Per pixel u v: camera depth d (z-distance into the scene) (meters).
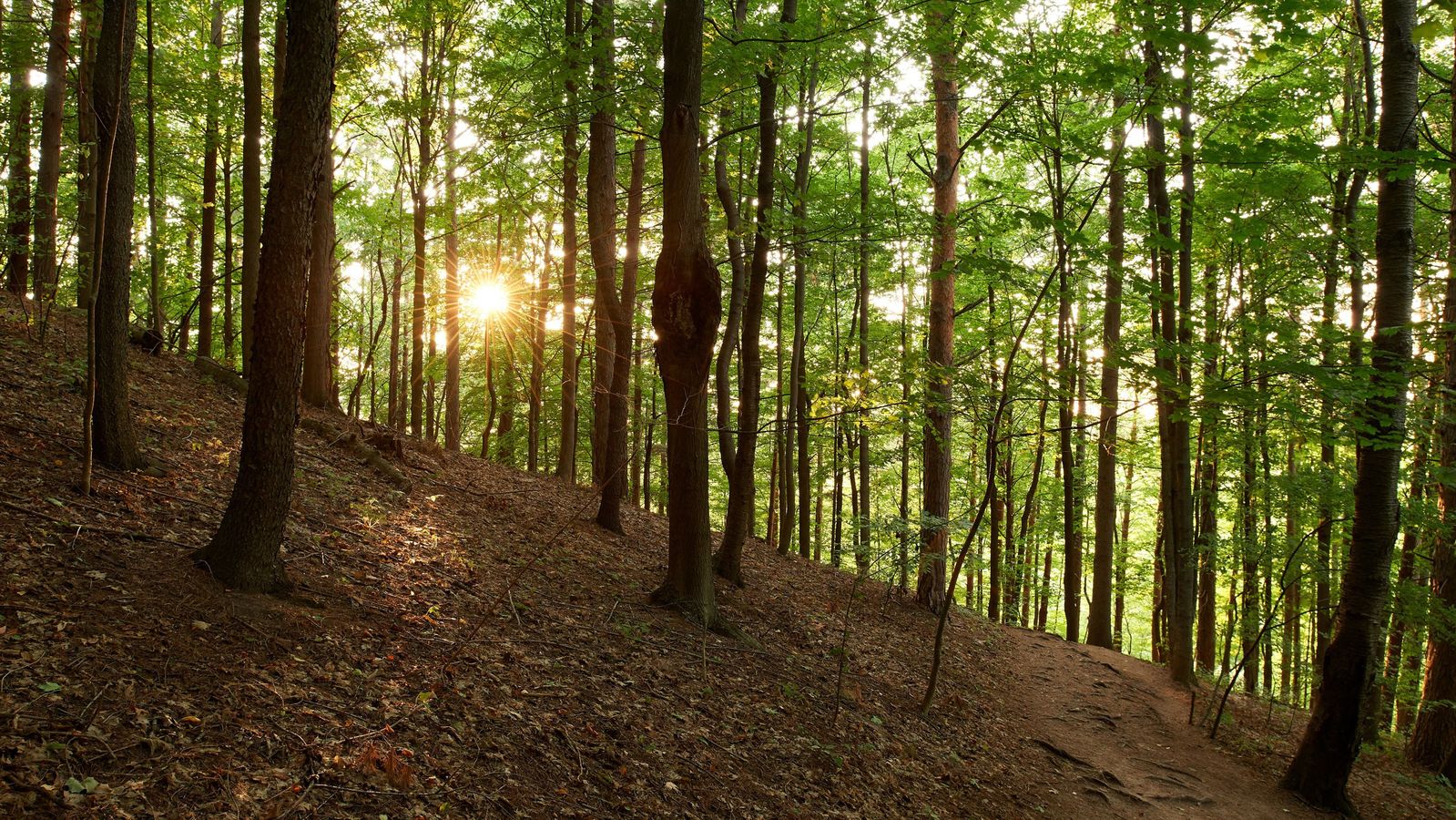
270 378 5.41
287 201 5.31
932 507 13.95
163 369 10.48
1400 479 10.74
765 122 10.32
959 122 14.00
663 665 7.10
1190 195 11.37
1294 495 10.86
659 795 5.09
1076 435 16.33
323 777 3.94
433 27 12.65
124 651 4.23
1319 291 13.69
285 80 5.26
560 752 5.07
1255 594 12.51
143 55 12.90
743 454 11.20
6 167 10.43
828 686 8.48
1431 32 4.13
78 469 6.23
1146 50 8.11
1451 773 9.82
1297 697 15.79
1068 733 10.16
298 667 4.76
